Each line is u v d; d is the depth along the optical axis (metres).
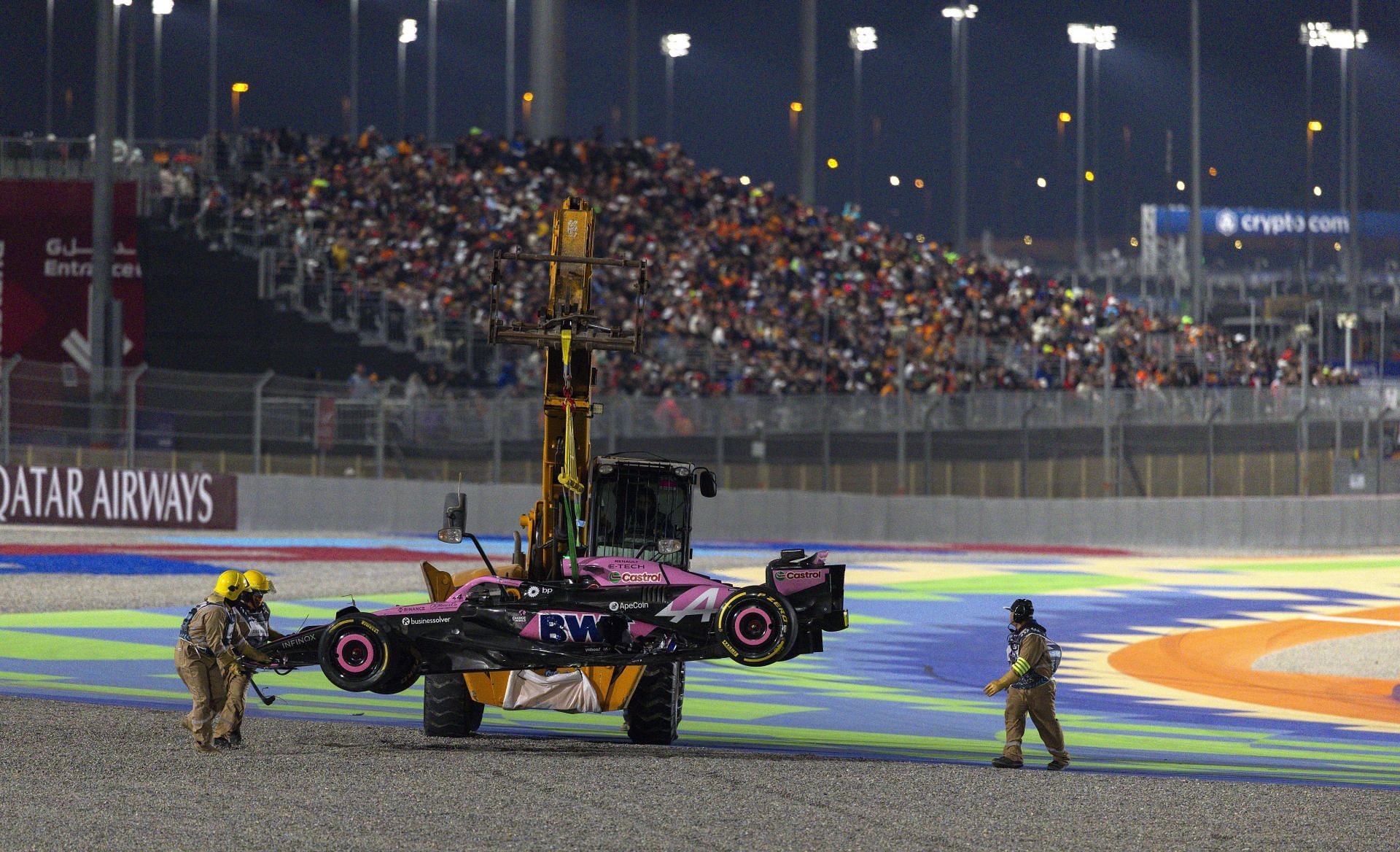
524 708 28.05
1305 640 62.34
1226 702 46.03
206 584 59.31
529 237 121.31
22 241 108.44
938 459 98.94
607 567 29.22
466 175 128.88
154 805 22.16
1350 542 101.75
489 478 87.69
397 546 76.62
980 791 24.78
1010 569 83.00
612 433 90.69
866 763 27.59
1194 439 105.44
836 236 141.38
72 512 76.44
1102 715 41.22
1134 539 97.94
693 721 35.50
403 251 116.38
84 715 31.06
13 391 78.62
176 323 106.38
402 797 23.02
